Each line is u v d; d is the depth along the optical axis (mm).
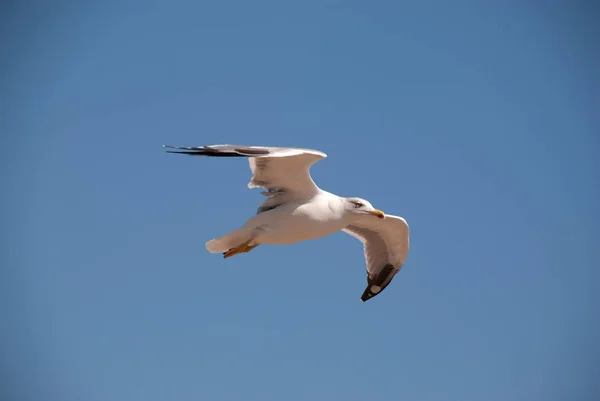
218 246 13352
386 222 15133
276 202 13531
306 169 13117
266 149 12320
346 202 13773
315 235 13555
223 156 12023
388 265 15898
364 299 16031
